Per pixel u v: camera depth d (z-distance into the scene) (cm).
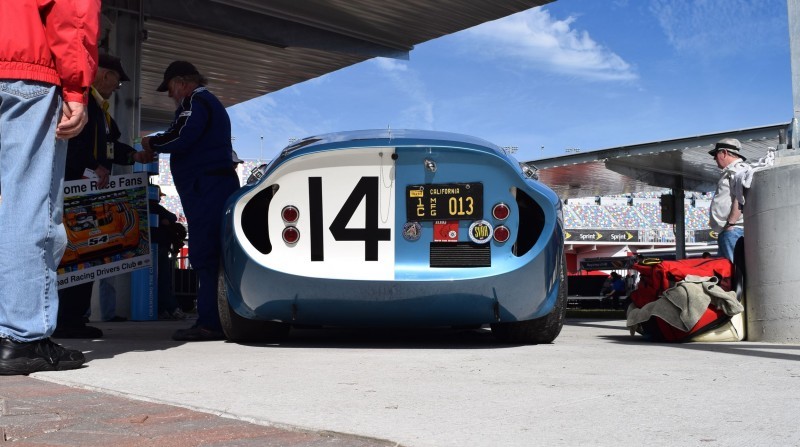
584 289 2148
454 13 840
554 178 1196
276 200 313
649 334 402
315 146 311
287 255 313
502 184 310
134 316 663
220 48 982
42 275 244
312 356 291
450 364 262
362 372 237
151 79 1123
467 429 145
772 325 380
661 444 132
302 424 148
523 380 218
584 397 186
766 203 385
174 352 309
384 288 307
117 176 406
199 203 381
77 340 390
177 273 841
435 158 307
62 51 245
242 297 329
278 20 857
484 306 316
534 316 332
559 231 322
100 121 408
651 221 5391
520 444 132
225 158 386
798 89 406
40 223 244
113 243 401
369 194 311
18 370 234
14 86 242
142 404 175
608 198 5338
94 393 193
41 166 246
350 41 912
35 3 243
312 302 318
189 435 140
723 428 146
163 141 374
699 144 902
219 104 389
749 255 400
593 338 413
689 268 396
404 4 820
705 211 5338
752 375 230
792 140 407
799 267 372
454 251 310
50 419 155
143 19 753
